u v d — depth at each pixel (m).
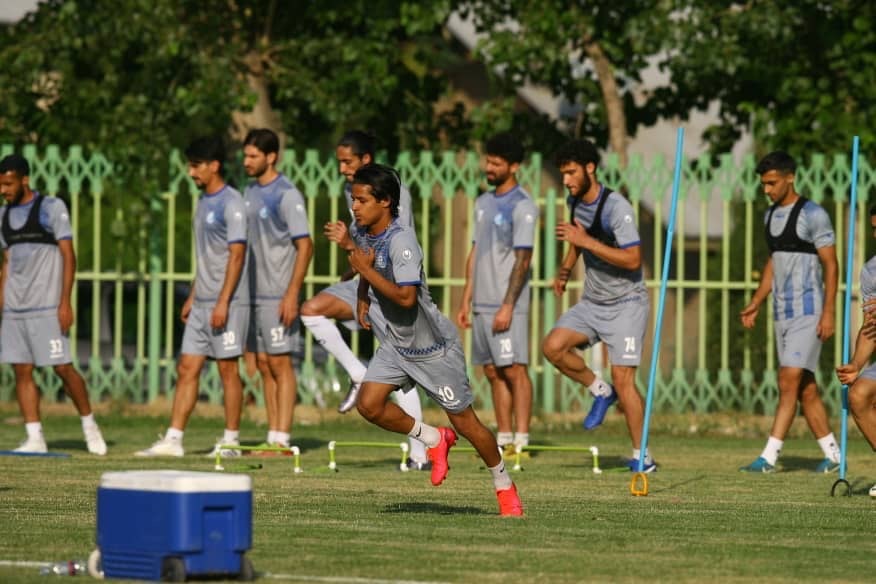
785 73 67.69
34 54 66.19
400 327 28.47
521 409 45.19
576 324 41.12
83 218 62.69
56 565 22.27
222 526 21.41
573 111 76.38
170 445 44.44
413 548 25.31
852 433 55.69
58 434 52.53
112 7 66.12
